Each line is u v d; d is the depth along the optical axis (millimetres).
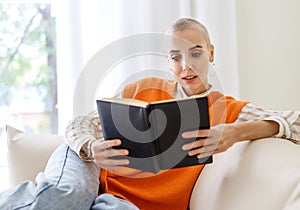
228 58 1929
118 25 1908
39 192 997
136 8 1908
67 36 1863
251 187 1018
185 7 1884
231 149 1203
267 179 992
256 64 2000
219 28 1918
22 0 2031
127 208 1005
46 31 2098
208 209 1121
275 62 2002
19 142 1479
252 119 1240
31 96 2113
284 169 977
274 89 2008
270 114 1229
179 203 1251
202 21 1918
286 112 1220
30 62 2104
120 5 1900
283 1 1985
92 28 1905
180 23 1188
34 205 979
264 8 1985
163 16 1896
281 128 1162
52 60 2109
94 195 1094
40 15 2090
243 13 1983
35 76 2107
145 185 1227
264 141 1121
